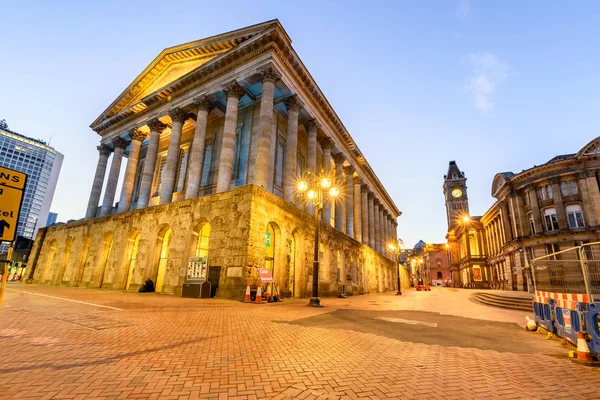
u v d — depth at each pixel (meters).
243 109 29.38
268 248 20.64
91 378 4.29
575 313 7.13
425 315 13.69
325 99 31.06
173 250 21.80
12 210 5.93
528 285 40.47
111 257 26.42
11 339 6.18
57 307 11.27
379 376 4.85
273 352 6.04
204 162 30.05
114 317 9.34
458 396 4.15
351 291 32.09
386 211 59.94
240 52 24.98
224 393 3.96
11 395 3.62
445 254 113.00
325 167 33.09
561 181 41.00
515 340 8.34
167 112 29.19
